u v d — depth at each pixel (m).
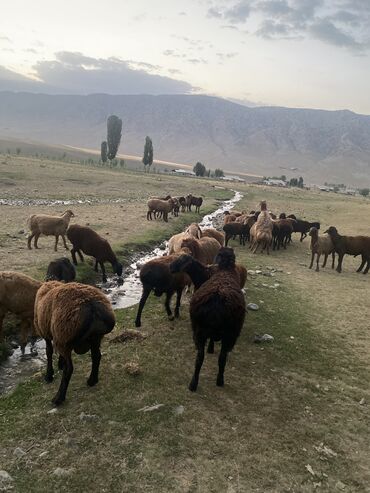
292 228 10.29
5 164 23.66
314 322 5.01
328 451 2.69
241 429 2.84
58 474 2.32
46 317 3.10
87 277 6.12
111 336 4.13
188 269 3.97
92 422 2.77
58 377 3.36
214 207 17.58
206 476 2.39
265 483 2.38
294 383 3.52
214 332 3.16
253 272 7.21
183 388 3.27
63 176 22.19
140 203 15.98
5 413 2.86
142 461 2.46
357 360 4.06
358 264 8.83
